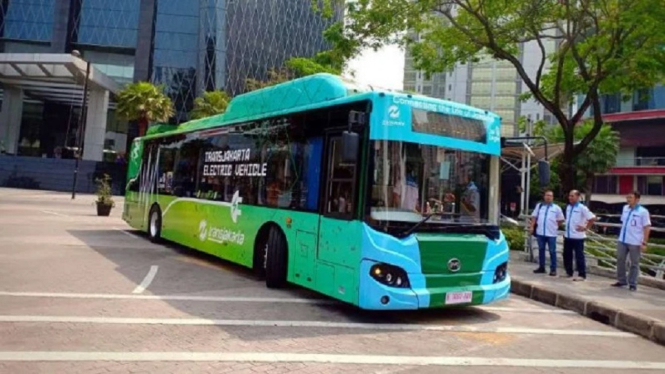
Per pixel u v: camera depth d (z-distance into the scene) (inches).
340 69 679.1
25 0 2484.0
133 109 1742.1
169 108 1845.5
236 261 399.9
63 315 257.9
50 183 1718.8
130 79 2487.7
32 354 198.8
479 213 297.7
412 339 251.9
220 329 248.1
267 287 354.3
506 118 3390.7
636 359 245.9
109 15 2460.6
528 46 3193.9
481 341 257.6
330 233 292.7
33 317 251.6
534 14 615.2
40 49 2506.2
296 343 232.4
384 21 628.7
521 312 337.1
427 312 312.0
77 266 398.3
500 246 302.2
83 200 1275.8
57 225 689.0
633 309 324.2
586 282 428.8
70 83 1835.6
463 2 652.7
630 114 1865.2
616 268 458.9
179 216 513.0
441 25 707.4
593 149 1472.7
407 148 275.6
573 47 630.5
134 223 639.8
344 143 259.8
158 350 211.3
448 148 289.1
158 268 414.6
